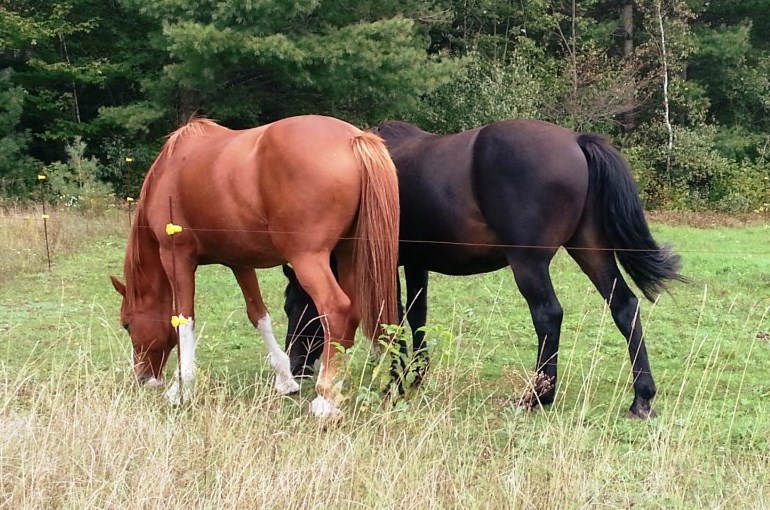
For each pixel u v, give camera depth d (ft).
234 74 60.39
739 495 11.91
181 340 17.51
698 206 75.51
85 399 14.08
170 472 11.67
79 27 64.18
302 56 54.54
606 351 22.70
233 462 11.96
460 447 13.60
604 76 81.20
